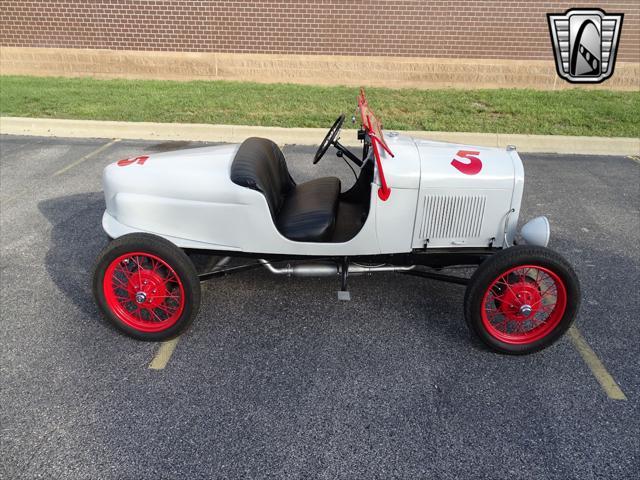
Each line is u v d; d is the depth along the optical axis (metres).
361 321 3.50
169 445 2.52
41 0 9.76
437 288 3.92
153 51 10.03
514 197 3.25
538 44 9.52
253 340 3.29
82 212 5.13
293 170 6.26
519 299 3.08
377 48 9.76
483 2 9.30
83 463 2.41
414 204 3.22
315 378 2.96
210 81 9.96
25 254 4.31
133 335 3.21
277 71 9.98
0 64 10.25
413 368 3.06
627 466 2.44
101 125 7.46
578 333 3.41
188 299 3.08
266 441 2.54
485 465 2.44
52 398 2.79
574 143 7.16
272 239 3.29
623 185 6.05
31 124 7.56
